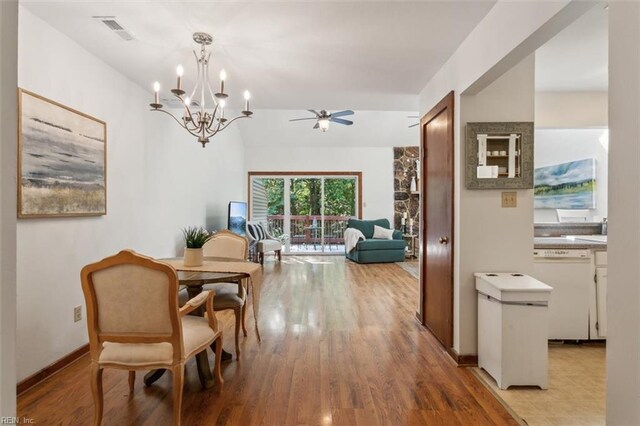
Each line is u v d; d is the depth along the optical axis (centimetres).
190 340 186
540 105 349
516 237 261
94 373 172
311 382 228
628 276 85
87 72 272
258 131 823
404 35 240
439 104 295
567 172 416
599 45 254
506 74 260
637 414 82
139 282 165
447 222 281
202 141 279
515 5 183
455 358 261
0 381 61
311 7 206
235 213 639
